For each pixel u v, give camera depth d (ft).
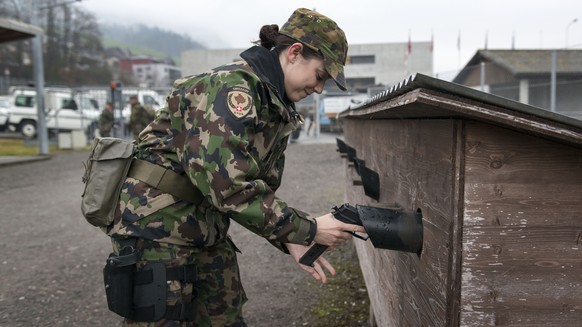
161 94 65.16
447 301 3.79
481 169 3.65
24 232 16.92
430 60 140.56
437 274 4.00
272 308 10.04
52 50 152.97
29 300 10.76
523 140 3.62
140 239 4.86
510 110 3.29
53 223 18.25
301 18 4.71
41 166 36.04
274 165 5.52
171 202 4.88
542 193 3.67
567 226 3.70
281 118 4.80
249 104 4.31
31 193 24.90
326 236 4.58
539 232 3.71
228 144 4.18
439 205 3.96
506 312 3.78
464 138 3.63
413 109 3.88
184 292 4.99
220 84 4.36
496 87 37.73
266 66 4.68
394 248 4.49
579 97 26.71
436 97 3.33
